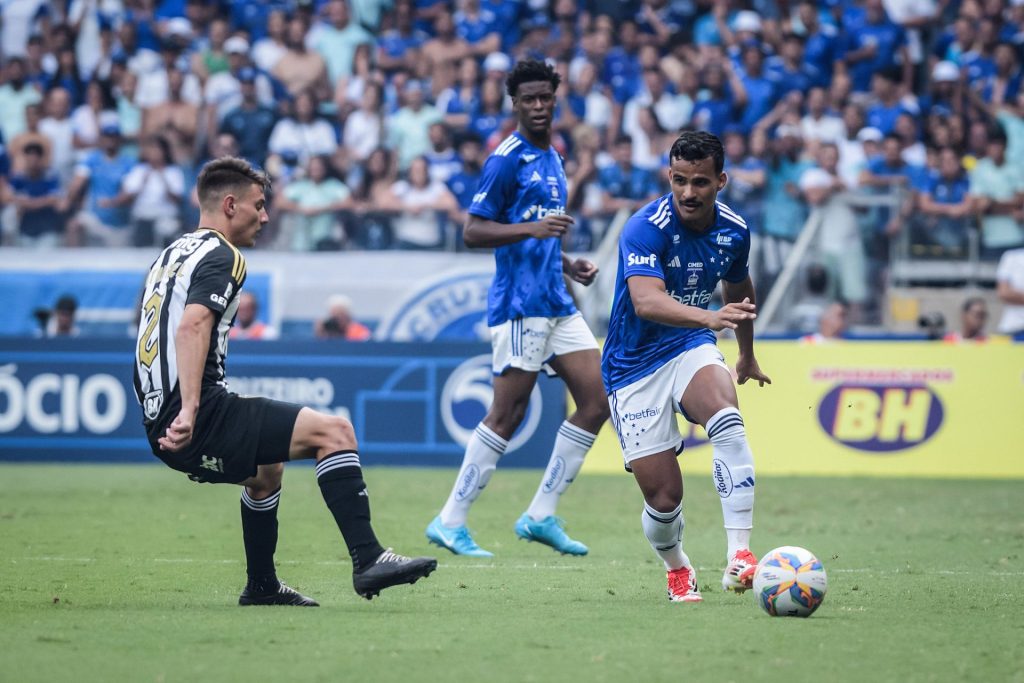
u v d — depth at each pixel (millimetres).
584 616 19203
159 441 18641
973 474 46906
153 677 14500
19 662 15305
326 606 20391
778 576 19078
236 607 20156
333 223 53094
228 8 67250
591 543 30672
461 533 28297
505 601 21094
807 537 31953
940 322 50844
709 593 22422
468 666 15203
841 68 62625
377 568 18250
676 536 21188
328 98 64250
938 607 20594
